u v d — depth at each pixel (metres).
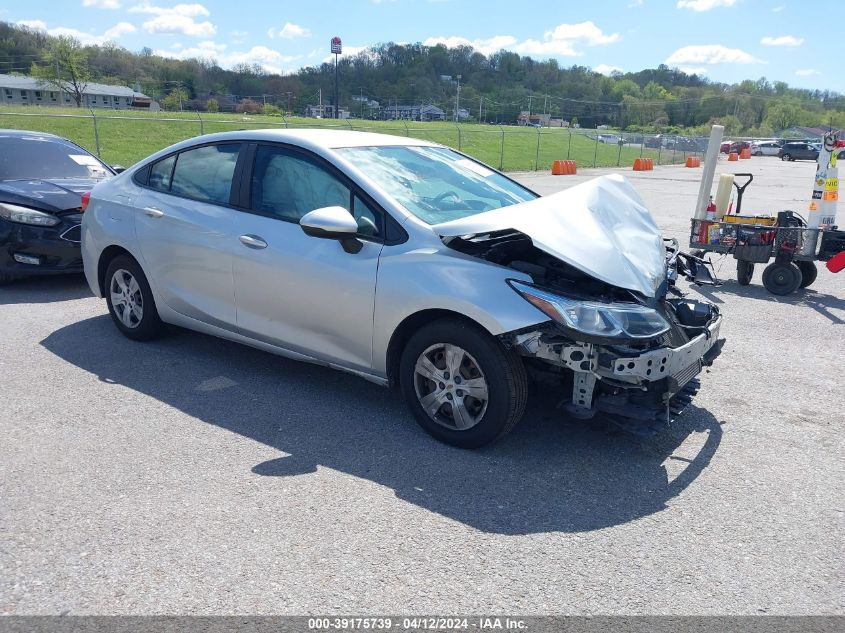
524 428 3.98
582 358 3.31
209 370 4.77
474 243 3.69
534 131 57.09
